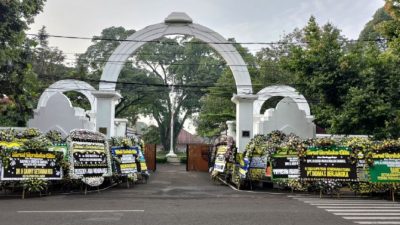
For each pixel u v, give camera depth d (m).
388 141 14.09
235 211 10.18
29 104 21.72
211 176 20.66
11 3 17.27
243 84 22.39
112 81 22.02
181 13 21.86
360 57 19.19
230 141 18.94
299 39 39.44
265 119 22.56
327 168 14.20
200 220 8.88
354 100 17.34
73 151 14.31
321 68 19.17
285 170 14.78
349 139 14.83
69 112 23.30
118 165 16.30
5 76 19.67
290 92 25.91
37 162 13.44
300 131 22.56
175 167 33.81
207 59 53.62
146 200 12.34
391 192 13.72
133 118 55.12
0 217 9.05
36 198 12.80
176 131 59.66
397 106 17.66
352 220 9.16
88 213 9.66
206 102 41.09
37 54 43.34
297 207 11.12
